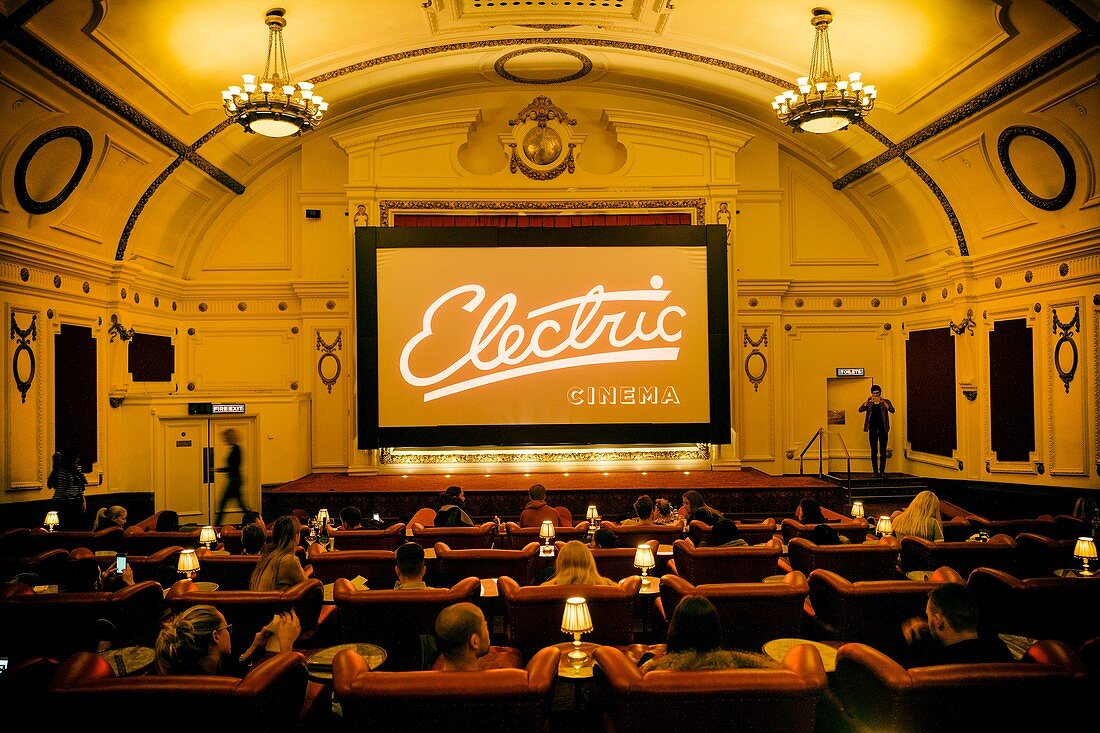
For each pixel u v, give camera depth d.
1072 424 8.45
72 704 2.15
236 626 3.42
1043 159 8.12
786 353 11.94
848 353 12.01
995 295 9.70
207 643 2.54
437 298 10.70
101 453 9.37
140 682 2.18
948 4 7.04
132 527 6.03
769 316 11.57
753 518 9.57
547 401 10.76
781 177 12.02
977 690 2.19
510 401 10.73
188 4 7.07
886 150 10.13
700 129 11.09
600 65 10.57
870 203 11.69
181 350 11.57
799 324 11.98
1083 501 6.09
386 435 10.61
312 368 11.39
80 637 3.49
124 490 9.64
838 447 12.09
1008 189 8.88
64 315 8.69
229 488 9.92
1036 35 6.87
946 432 10.69
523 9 8.65
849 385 12.24
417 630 3.52
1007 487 9.45
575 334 10.79
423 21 8.77
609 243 10.84
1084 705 2.23
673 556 5.11
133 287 10.12
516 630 3.61
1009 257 9.30
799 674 2.22
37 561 4.54
